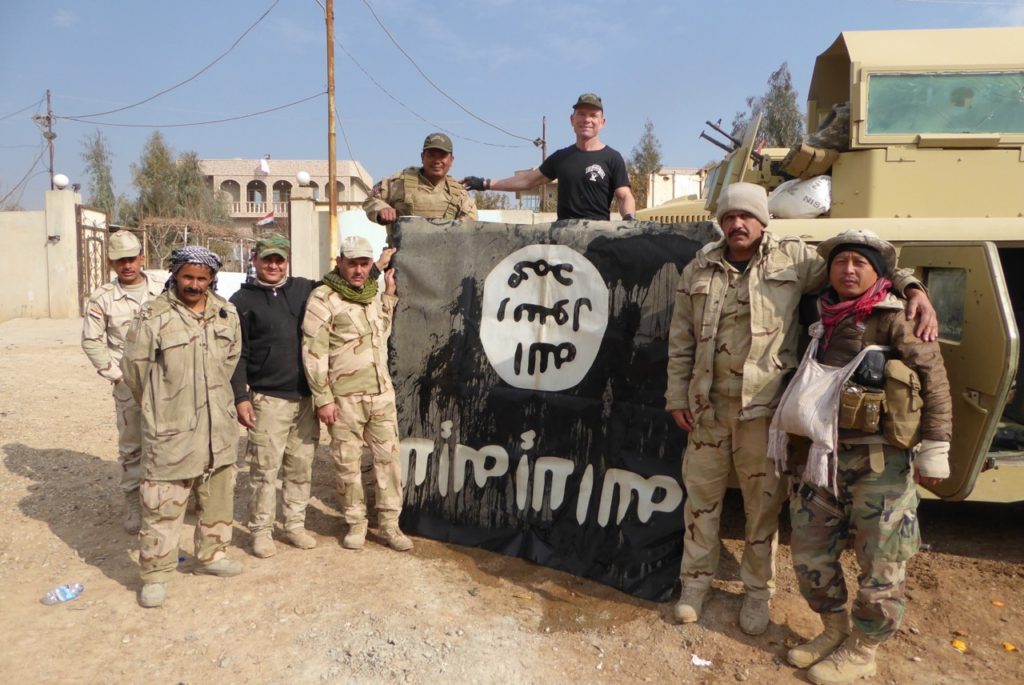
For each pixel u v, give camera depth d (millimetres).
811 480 3000
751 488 3359
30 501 5219
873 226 4117
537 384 4359
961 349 3697
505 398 4445
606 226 4219
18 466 5980
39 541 4562
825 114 6426
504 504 4410
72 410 7996
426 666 3186
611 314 4152
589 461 4172
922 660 3246
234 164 45719
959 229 4055
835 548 3158
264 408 4223
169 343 3703
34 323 16781
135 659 3275
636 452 4023
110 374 4586
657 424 3969
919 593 3830
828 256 3146
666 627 3516
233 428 3979
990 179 4480
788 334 3283
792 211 4793
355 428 4293
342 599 3775
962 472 3732
